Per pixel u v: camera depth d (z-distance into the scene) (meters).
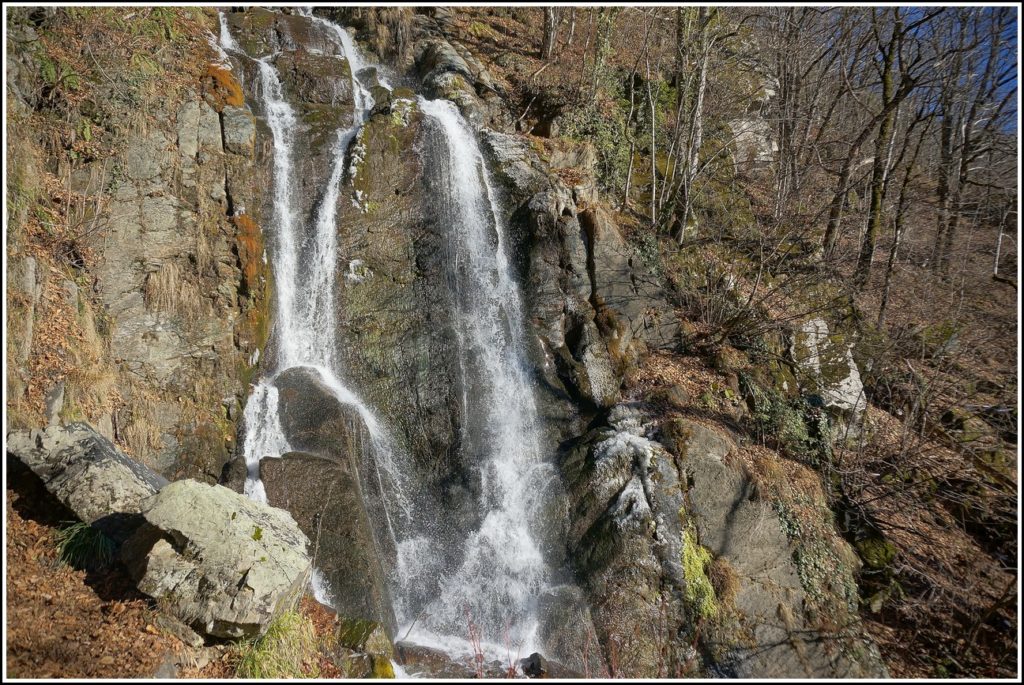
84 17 9.77
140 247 9.08
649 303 11.84
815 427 11.02
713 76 16.69
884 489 10.41
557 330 11.27
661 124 16.11
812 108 17.36
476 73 14.74
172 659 5.33
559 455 10.11
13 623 5.22
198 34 12.32
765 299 12.90
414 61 15.28
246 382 9.30
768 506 9.37
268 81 12.33
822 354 12.16
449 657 7.48
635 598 8.27
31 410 6.70
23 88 8.45
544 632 8.12
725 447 9.77
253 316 9.56
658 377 10.95
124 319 8.66
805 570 8.94
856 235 17.53
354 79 13.76
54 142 8.75
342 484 8.11
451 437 9.77
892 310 15.48
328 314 10.22
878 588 9.05
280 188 10.56
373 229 10.86
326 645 6.50
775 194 16.44
